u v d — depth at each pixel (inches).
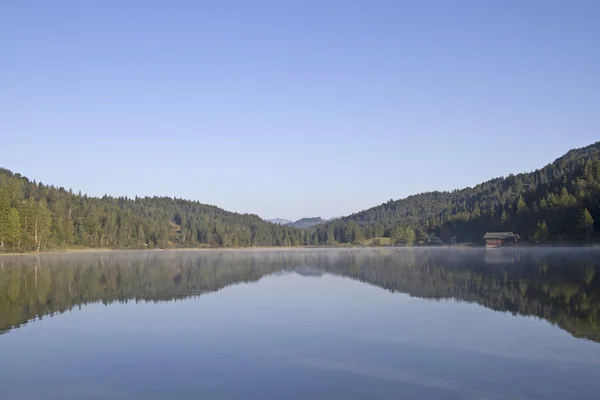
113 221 7214.6
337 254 5017.2
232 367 693.9
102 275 2208.4
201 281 1893.5
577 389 582.6
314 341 836.6
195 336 890.7
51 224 5880.9
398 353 751.1
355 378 635.5
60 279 2003.0
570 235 5009.8
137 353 779.4
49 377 662.5
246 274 2223.2
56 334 920.9
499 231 6865.2
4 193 4795.8
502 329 900.6
